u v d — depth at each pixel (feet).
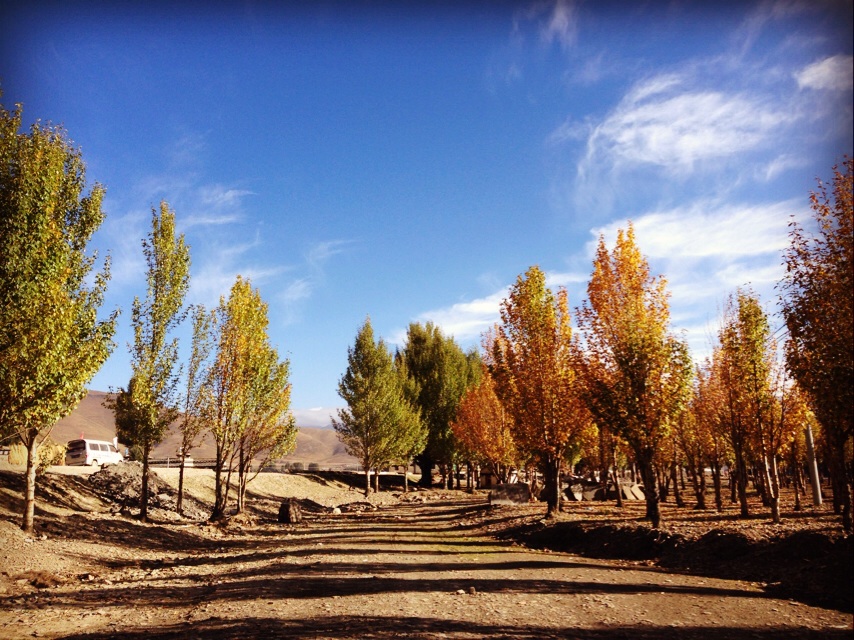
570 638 29.32
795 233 51.03
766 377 74.08
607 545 64.80
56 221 70.33
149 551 72.13
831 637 28.63
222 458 104.53
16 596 45.21
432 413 226.17
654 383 69.72
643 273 73.97
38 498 84.33
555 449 89.97
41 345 59.11
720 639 28.60
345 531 95.40
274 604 39.83
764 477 104.06
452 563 57.67
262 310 110.73
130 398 96.63
